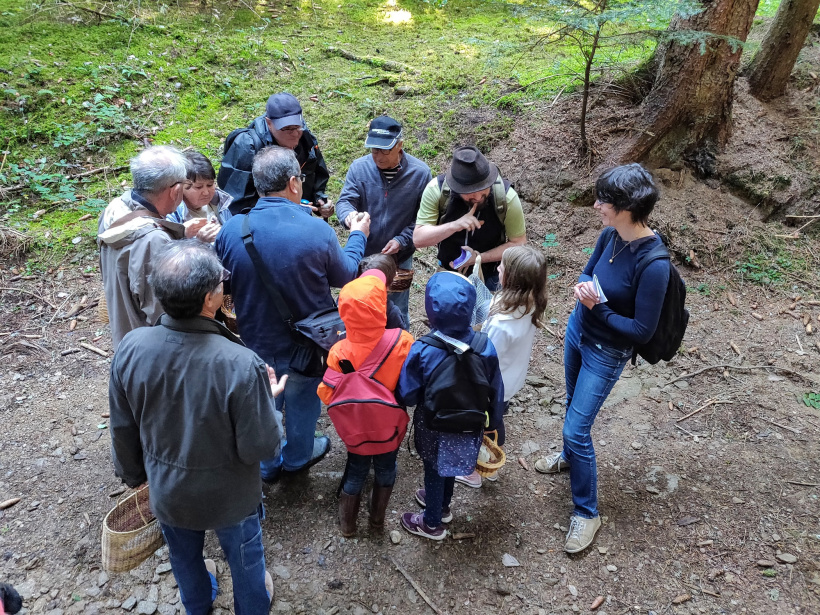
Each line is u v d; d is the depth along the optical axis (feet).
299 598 8.59
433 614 8.44
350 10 27.20
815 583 8.55
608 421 11.77
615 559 9.12
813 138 16.83
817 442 10.93
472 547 9.39
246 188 10.70
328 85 21.44
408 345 8.24
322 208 12.28
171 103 20.54
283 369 8.89
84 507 9.91
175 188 8.09
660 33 13.93
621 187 7.66
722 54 15.29
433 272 16.03
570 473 9.96
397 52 23.21
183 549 7.15
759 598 8.43
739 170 16.52
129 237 7.71
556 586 8.80
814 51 18.53
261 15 25.82
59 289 15.17
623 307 8.39
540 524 9.80
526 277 8.59
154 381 6.05
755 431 11.27
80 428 11.50
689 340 13.65
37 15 23.02
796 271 15.25
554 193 16.75
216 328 6.27
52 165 18.26
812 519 9.47
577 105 18.04
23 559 9.00
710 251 15.53
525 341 9.29
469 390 7.72
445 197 10.16
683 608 8.38
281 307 8.29
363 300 7.65
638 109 17.25
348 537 9.45
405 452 11.28
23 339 13.66
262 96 21.15
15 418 11.63
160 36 23.08
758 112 17.33
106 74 20.81
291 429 9.63
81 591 8.60
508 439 11.48
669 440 11.22
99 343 13.70
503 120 18.52
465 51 22.75
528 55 21.29
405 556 9.23
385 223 11.28
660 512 9.80
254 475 6.79
